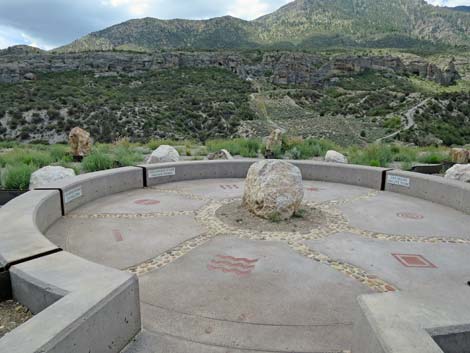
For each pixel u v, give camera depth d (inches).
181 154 578.6
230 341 102.7
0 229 139.1
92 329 80.2
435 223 216.8
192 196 277.1
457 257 167.9
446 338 73.3
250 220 214.7
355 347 86.2
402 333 71.2
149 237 187.5
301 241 183.9
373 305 82.1
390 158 530.6
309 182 338.0
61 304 81.6
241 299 127.1
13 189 301.3
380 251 173.2
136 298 100.4
